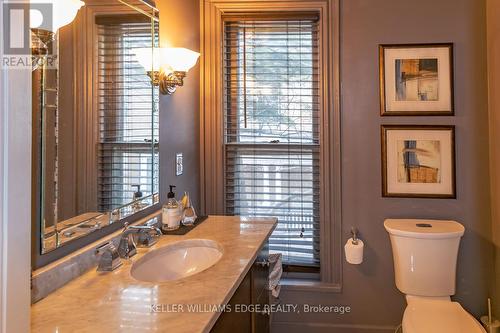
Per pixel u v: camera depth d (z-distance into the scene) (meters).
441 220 2.08
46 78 0.95
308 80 2.22
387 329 2.15
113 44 1.27
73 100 1.06
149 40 1.53
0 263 0.56
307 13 2.19
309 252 2.26
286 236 2.27
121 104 1.32
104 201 1.22
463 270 2.08
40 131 0.93
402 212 2.14
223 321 0.97
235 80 2.28
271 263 2.01
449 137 2.08
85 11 1.12
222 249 1.29
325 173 2.19
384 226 2.04
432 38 2.10
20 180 0.60
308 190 2.25
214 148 2.27
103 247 1.10
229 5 2.23
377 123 2.15
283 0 2.20
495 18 1.93
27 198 0.61
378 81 2.14
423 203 2.12
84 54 1.11
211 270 1.07
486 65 2.04
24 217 0.60
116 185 1.30
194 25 2.14
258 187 2.29
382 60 2.13
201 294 0.90
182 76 1.71
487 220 2.05
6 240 0.57
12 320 0.58
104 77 1.22
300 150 2.24
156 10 1.59
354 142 2.17
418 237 1.89
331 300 2.20
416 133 2.12
